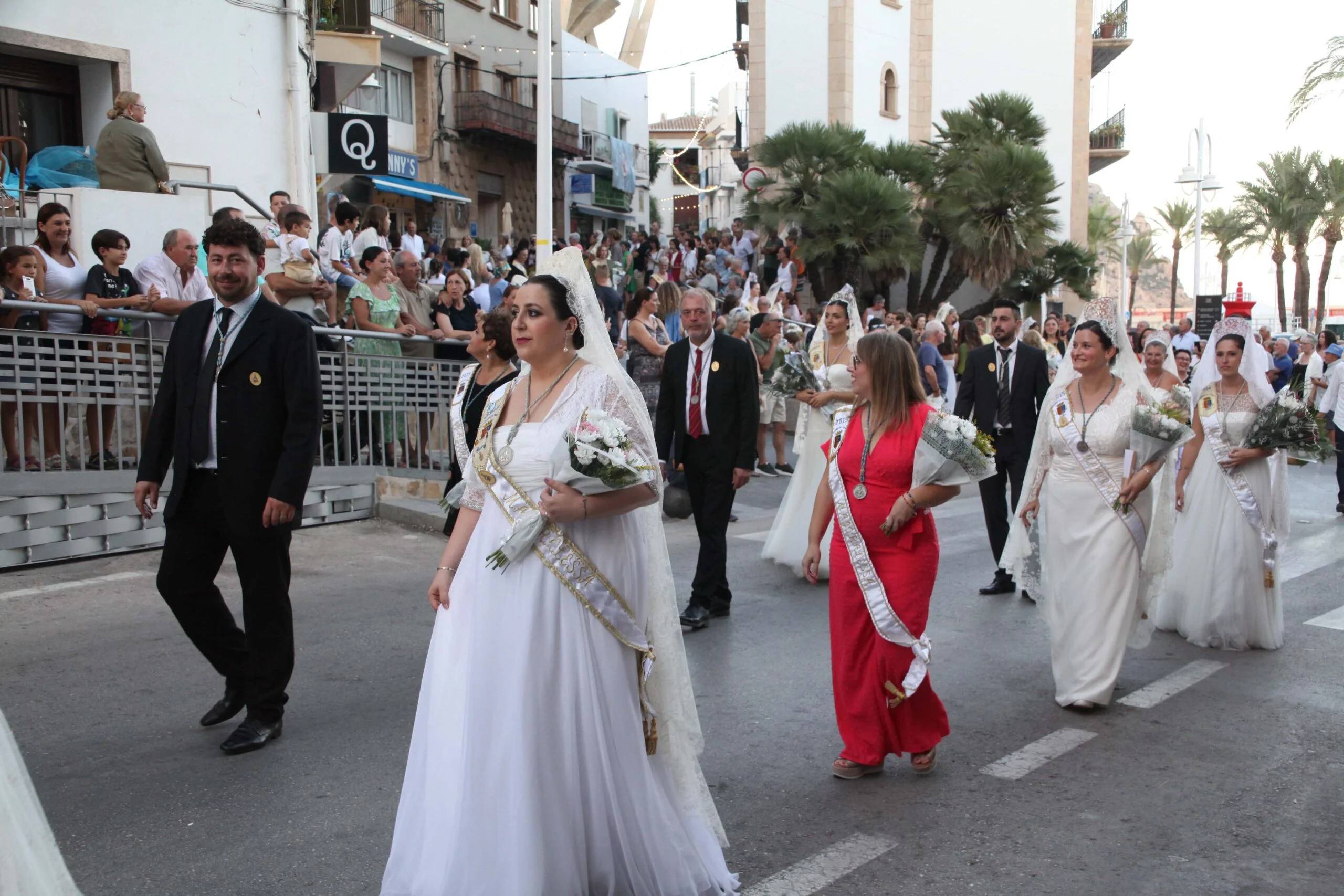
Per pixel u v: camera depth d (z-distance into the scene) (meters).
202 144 13.25
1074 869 3.86
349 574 7.96
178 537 4.80
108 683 5.61
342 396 9.43
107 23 12.34
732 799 4.43
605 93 43.34
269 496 4.68
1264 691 5.96
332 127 14.86
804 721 5.32
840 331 8.51
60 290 8.20
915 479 4.44
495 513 3.37
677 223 69.25
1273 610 6.80
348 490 9.45
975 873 3.82
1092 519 5.59
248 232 4.72
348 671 5.87
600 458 3.13
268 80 13.81
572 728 3.21
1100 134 42.03
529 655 3.18
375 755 4.76
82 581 7.39
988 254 27.64
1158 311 72.62
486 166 34.75
